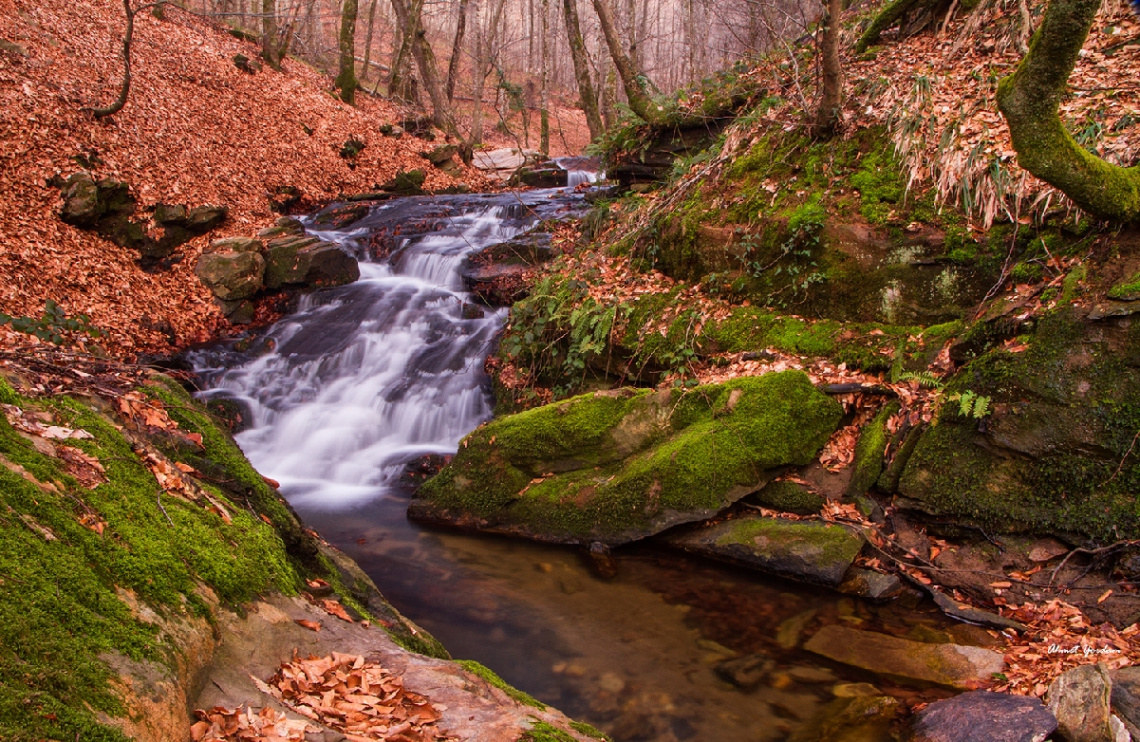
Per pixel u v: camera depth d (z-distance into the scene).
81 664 1.98
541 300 9.72
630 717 4.27
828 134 8.79
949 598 5.34
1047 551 5.35
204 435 4.32
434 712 2.79
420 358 10.76
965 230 7.25
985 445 5.79
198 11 25.91
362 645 3.27
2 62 14.04
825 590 5.73
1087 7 4.89
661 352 8.44
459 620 5.41
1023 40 8.40
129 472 3.19
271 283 12.75
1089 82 7.61
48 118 13.30
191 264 12.80
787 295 8.27
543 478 7.18
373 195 17.98
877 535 6.00
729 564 6.21
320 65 27.17
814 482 6.55
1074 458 5.38
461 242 14.16
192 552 2.93
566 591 5.88
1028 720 3.72
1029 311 6.12
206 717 2.32
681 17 28.17
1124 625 4.69
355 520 7.45
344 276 13.33
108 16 18.52
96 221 12.40
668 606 5.59
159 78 17.14
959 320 7.04
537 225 13.69
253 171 16.38
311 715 2.59
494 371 9.95
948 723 3.87
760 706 4.33
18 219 11.23
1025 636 4.84
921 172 7.80
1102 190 5.66
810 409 6.71
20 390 3.38
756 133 9.84
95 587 2.31
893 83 8.89
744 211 8.91
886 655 4.78
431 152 21.33
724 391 6.88
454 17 42.75
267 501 4.20
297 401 10.10
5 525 2.26
